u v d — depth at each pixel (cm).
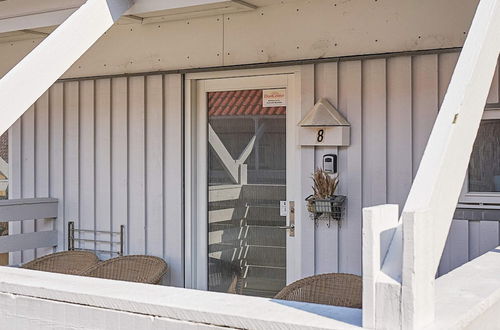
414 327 120
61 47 263
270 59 440
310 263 431
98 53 512
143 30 491
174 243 482
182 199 479
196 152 480
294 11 430
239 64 452
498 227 370
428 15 387
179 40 476
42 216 528
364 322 124
